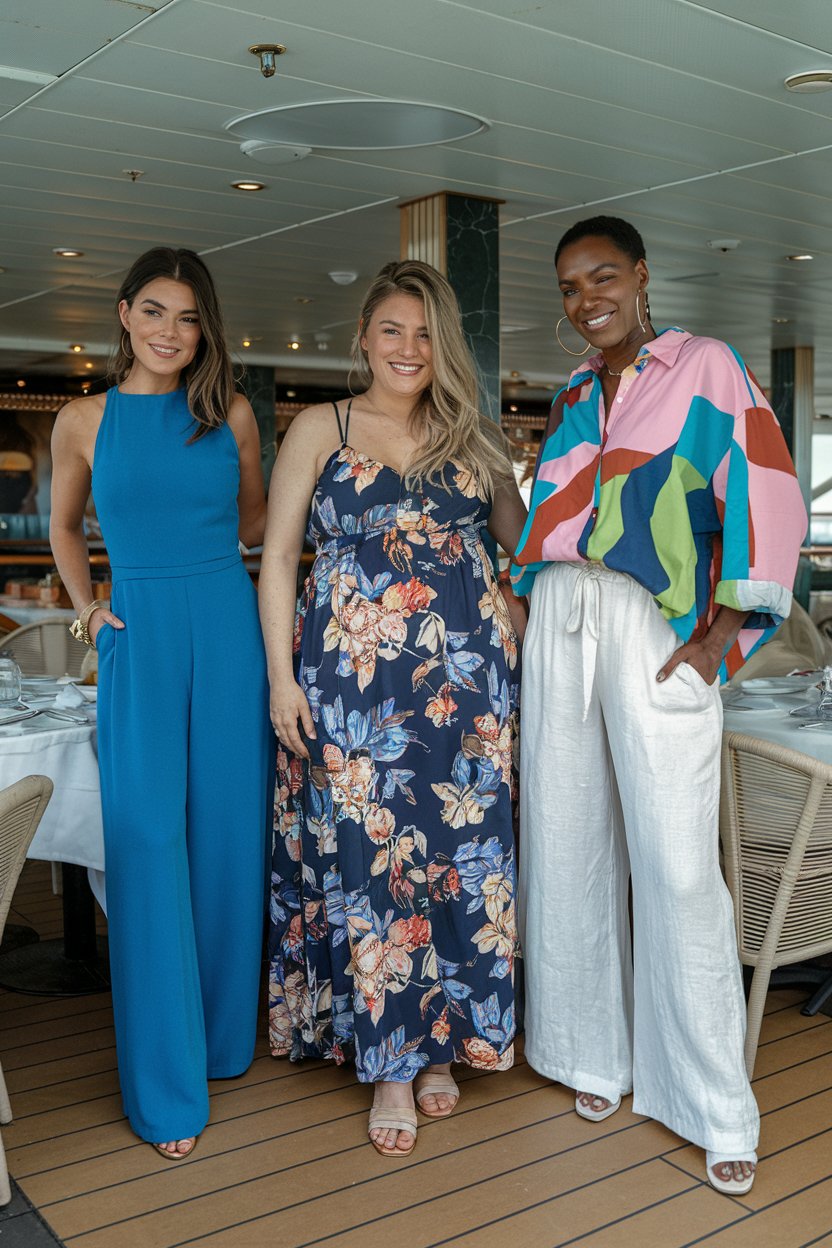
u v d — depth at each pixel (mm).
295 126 4852
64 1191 2354
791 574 2375
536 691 2629
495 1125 2602
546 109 4680
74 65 4125
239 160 5395
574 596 2508
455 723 2613
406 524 2613
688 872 2395
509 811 2688
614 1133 2559
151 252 2623
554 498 2553
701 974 2402
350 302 9664
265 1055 2957
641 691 2412
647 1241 2176
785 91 4496
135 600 2611
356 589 2598
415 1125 2533
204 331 2648
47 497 14062
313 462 2654
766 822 2635
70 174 5621
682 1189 2346
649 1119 2621
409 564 2607
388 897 2586
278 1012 2855
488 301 6270
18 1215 2271
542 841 2643
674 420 2400
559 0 3564
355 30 3803
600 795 2604
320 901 2674
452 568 2643
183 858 2549
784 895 2617
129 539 2627
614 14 3699
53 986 3389
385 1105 2562
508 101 4578
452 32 3834
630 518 2412
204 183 5812
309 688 2613
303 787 2680
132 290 2611
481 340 6250
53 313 9938
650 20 3756
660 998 2465
